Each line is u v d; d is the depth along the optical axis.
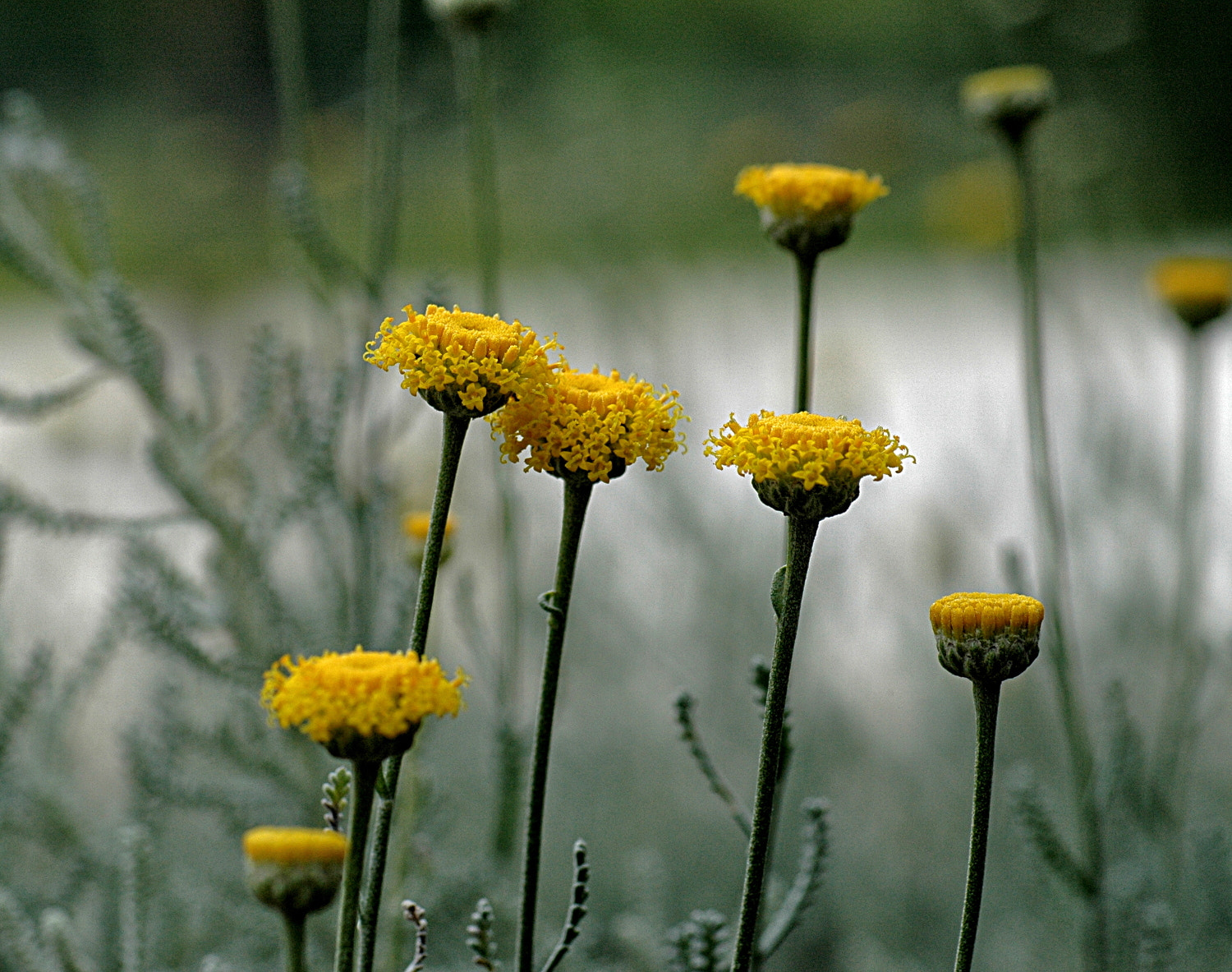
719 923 0.73
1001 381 1.80
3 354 2.87
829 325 2.24
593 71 1.92
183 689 1.03
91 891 0.94
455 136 2.72
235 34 2.40
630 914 1.14
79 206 0.90
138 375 0.85
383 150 0.91
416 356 0.68
